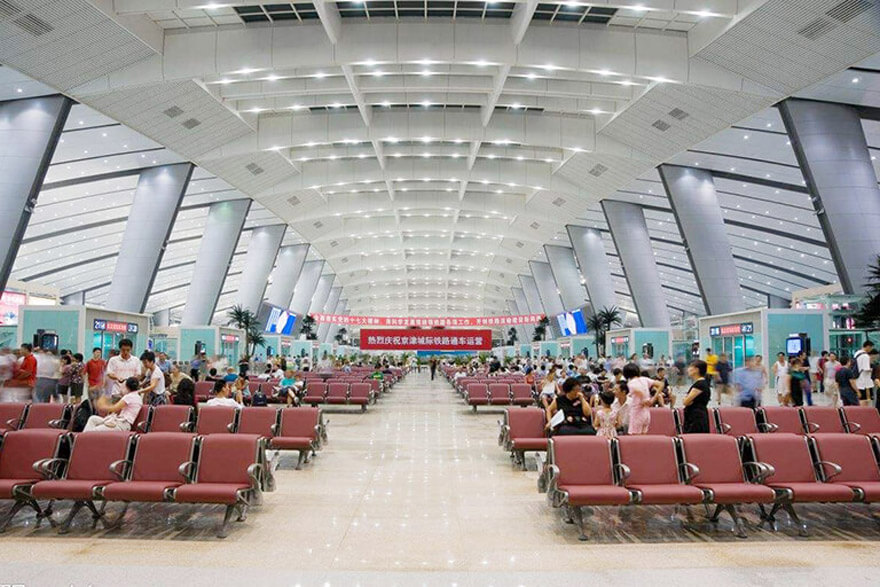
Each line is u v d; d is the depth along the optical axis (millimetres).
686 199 24109
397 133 20922
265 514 5621
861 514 5719
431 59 14633
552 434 6672
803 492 5004
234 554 4477
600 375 13617
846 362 14250
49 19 12227
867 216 16141
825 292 22062
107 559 4336
